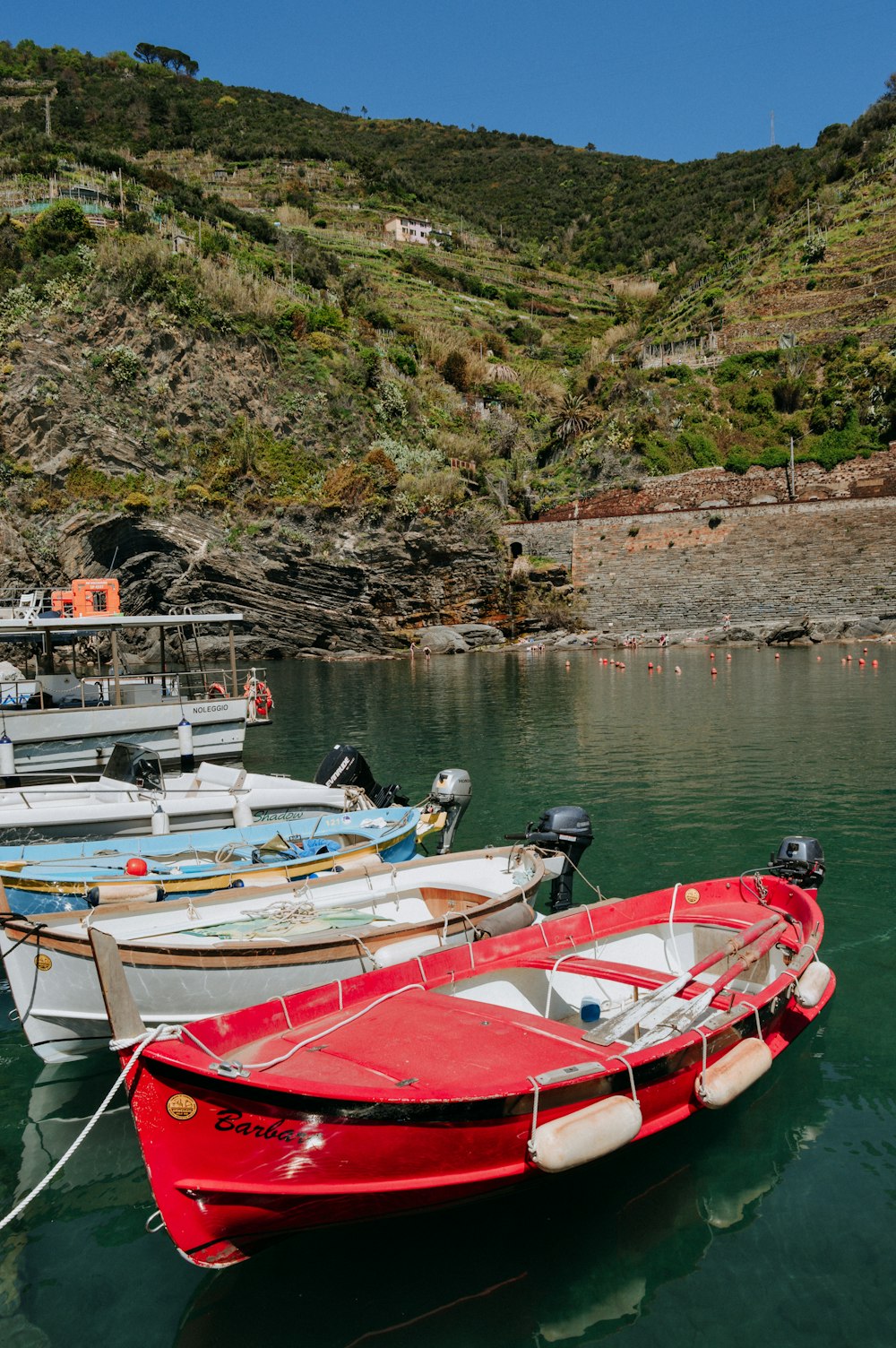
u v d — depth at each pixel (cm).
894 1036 796
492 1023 644
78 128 14175
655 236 16138
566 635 6216
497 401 9119
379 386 7281
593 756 2053
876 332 8644
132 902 868
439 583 6188
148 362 5984
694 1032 621
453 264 13488
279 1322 512
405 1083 551
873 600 5891
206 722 1994
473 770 1930
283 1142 521
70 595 2247
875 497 6212
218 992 745
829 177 11606
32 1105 746
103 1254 573
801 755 2009
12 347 5584
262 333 6675
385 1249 567
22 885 903
